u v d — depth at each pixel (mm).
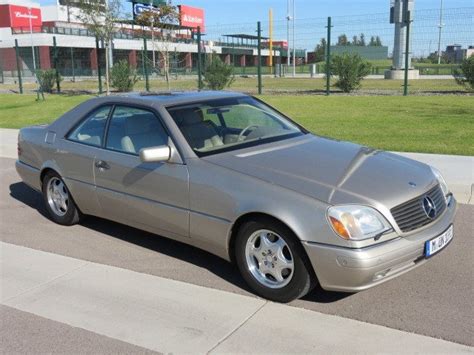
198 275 4582
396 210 3756
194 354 3385
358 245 3547
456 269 4559
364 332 3572
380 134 10891
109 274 4652
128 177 4922
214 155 4504
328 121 12969
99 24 24234
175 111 4883
